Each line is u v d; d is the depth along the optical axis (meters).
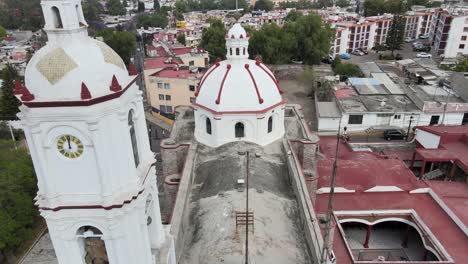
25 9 187.62
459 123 62.56
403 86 73.12
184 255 25.02
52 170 16.05
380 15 141.12
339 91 71.94
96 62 15.51
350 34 119.19
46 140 15.38
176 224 26.06
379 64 99.69
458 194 40.38
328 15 143.25
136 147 18.30
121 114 15.87
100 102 15.03
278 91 39.97
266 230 25.77
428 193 40.78
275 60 93.94
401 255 38.03
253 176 31.86
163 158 39.72
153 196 19.92
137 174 17.70
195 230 27.08
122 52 105.56
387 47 122.25
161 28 155.75
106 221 16.91
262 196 29.14
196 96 39.84
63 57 14.96
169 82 72.81
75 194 16.48
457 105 61.25
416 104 65.12
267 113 37.75
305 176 38.03
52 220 16.84
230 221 26.30
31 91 15.00
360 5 198.00
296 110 49.12
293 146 40.75
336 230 35.25
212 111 37.31
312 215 27.27
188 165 34.94
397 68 94.38
